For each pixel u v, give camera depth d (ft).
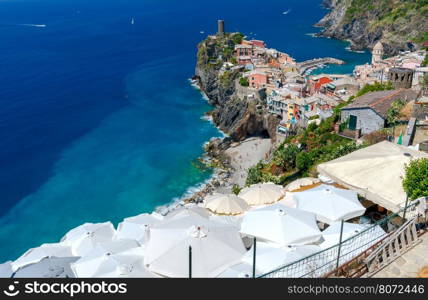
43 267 108.99
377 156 110.22
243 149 406.00
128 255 104.88
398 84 345.92
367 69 533.55
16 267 127.65
